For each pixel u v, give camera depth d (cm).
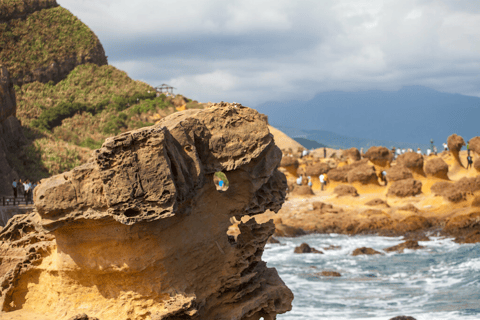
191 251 758
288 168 4941
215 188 806
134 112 7562
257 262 878
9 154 4622
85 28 8831
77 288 743
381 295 1723
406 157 3744
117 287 717
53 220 667
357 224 3194
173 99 8062
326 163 4641
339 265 2289
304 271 2173
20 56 7912
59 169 4934
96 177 660
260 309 871
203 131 763
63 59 8250
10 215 2605
